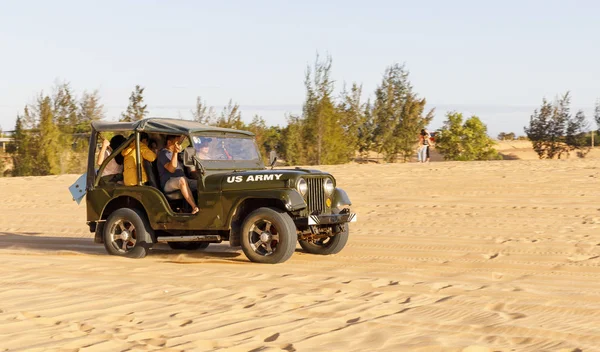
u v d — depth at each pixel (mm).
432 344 5262
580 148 43438
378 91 42062
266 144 43031
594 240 10578
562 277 8141
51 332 5633
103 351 5129
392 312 6309
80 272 8430
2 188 22578
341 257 9758
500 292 7164
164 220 9766
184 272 8461
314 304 6605
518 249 10078
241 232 9281
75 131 35844
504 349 5148
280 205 9484
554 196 16062
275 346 5230
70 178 24922
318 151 35188
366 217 14062
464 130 47250
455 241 10930
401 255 9867
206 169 9609
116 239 10180
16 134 35812
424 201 15891
